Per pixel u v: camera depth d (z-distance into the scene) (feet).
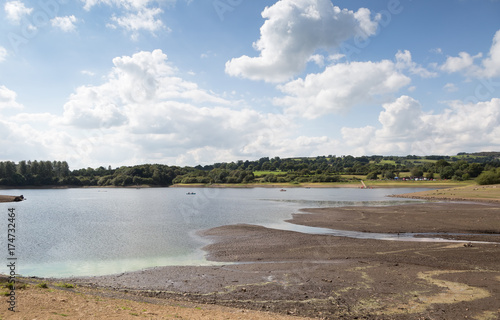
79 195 439.22
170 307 46.01
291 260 82.23
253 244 102.73
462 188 363.15
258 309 50.93
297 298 55.77
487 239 107.96
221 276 69.82
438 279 64.59
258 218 170.50
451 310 49.73
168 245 103.91
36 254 92.84
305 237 112.06
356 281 64.23
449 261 78.59
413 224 138.31
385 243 100.48
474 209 187.52
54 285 57.62
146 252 94.68
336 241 104.73
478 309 49.88
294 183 647.97
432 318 47.26
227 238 113.91
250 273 71.56
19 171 595.88
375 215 168.86
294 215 180.86
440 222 142.31
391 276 67.05
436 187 505.25
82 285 63.26
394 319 47.24
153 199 351.05
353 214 175.11
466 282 62.49
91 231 131.64
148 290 61.31
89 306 40.91
